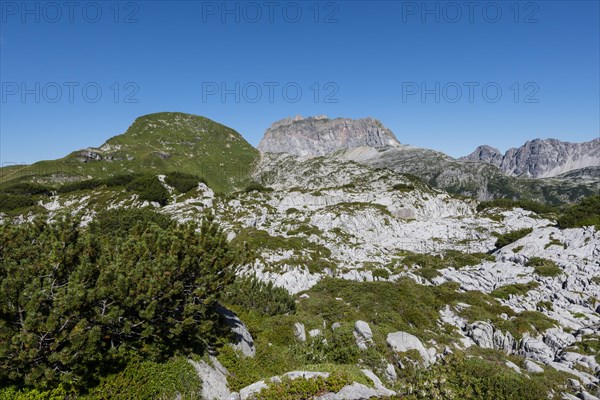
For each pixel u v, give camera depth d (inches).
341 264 2176.4
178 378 539.8
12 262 517.0
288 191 4901.6
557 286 1553.9
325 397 558.3
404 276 1863.9
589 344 1025.5
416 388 660.7
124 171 7696.9
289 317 992.2
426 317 1210.6
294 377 586.2
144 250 649.0
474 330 1155.9
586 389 796.0
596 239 1851.6
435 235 3321.9
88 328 498.0
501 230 3233.3
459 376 749.3
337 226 3447.3
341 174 7111.2
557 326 1189.1
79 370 465.4
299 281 1758.1
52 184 6422.2
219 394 581.6
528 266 1834.4
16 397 425.1
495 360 924.6
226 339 722.2
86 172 7278.5
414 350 878.4
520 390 704.4
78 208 4276.6
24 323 438.9
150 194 4355.3
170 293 580.4
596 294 1427.2
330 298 1357.0
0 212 4333.2
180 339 618.5
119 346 529.3
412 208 4156.0
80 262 568.7
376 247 2844.5
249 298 1060.5
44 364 450.6
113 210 2370.8
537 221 3344.0
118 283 525.3
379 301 1315.2
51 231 616.1
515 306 1425.9
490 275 1808.6
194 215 3371.1
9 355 430.6
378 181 6181.1
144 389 504.1
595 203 2308.1
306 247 2404.0
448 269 1961.1
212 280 655.1
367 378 627.2
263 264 1872.5
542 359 1011.9
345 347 864.3
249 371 690.2
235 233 2650.1
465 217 3828.7
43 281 512.1
